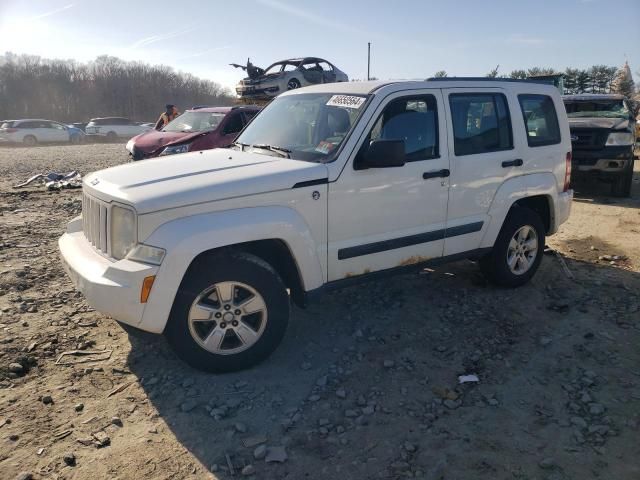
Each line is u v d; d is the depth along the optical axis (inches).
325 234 154.6
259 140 183.5
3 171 599.2
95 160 752.3
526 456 114.6
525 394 138.2
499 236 200.4
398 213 168.4
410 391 139.5
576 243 276.2
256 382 142.8
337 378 145.5
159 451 115.3
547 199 214.1
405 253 173.8
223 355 143.5
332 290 162.1
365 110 161.3
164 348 159.9
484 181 188.1
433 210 176.7
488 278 209.5
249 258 142.8
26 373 144.9
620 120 394.0
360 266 164.6
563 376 146.7
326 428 123.9
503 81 198.4
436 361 154.9
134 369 148.5
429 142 175.0
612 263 242.2
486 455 114.8
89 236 154.8
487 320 181.8
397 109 167.9
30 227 305.9
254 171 146.9
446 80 182.4
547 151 208.2
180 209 132.6
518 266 209.5
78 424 123.5
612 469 110.5
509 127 196.2
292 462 112.7
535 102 207.9
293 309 190.5
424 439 120.3
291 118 182.1
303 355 157.9
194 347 140.2
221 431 122.4
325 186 151.5
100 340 164.2
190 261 131.2
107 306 131.0
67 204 379.2
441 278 221.3
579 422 126.0
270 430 123.0
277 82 642.8
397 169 165.3
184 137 429.1
